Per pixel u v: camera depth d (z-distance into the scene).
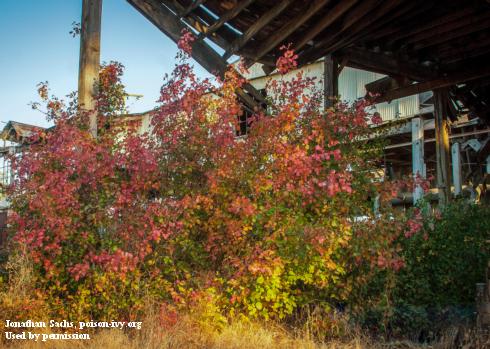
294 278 4.70
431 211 6.17
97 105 6.23
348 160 5.14
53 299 4.83
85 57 6.62
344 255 4.91
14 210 5.01
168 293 4.70
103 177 4.76
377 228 4.73
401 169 18.78
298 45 7.36
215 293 4.62
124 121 6.18
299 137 5.05
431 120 15.12
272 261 4.27
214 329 4.46
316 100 6.07
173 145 4.92
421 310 5.16
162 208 4.47
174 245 4.75
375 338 4.95
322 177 4.72
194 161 4.94
